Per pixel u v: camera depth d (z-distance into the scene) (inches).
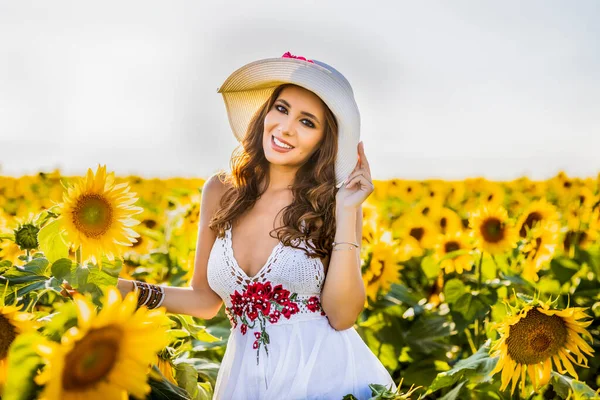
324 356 115.2
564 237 261.1
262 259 119.3
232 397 116.0
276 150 120.5
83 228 103.7
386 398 102.5
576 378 119.5
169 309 126.8
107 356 71.9
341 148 121.8
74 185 103.6
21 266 107.6
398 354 188.9
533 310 120.3
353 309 118.3
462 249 218.4
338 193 119.7
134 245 214.7
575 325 119.0
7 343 80.8
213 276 122.2
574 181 502.3
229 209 122.7
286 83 123.9
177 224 228.1
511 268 204.2
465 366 122.6
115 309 70.0
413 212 345.4
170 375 112.7
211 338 131.8
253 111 132.8
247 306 118.0
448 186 683.4
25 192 438.3
